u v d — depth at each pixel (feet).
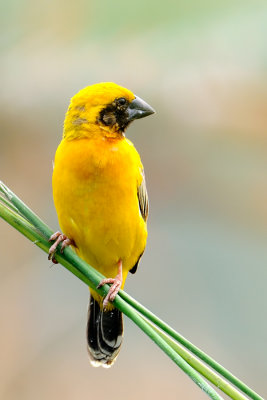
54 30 37.83
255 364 47.60
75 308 47.06
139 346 47.21
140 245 27.17
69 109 25.61
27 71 40.14
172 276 49.42
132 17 35.42
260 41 37.24
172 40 37.24
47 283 46.73
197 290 49.21
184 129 43.01
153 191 46.32
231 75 39.99
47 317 46.29
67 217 25.03
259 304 48.49
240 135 42.29
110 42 37.76
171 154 44.57
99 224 24.95
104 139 25.07
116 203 24.77
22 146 44.29
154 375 46.57
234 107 41.09
